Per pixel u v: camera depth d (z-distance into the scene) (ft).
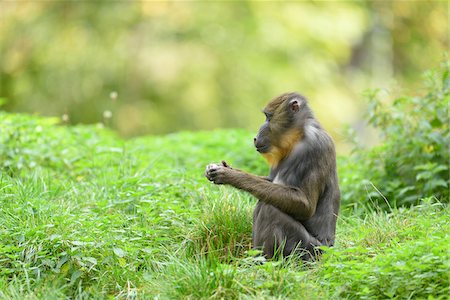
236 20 106.11
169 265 31.42
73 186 40.55
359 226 36.73
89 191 40.50
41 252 31.55
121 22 105.09
